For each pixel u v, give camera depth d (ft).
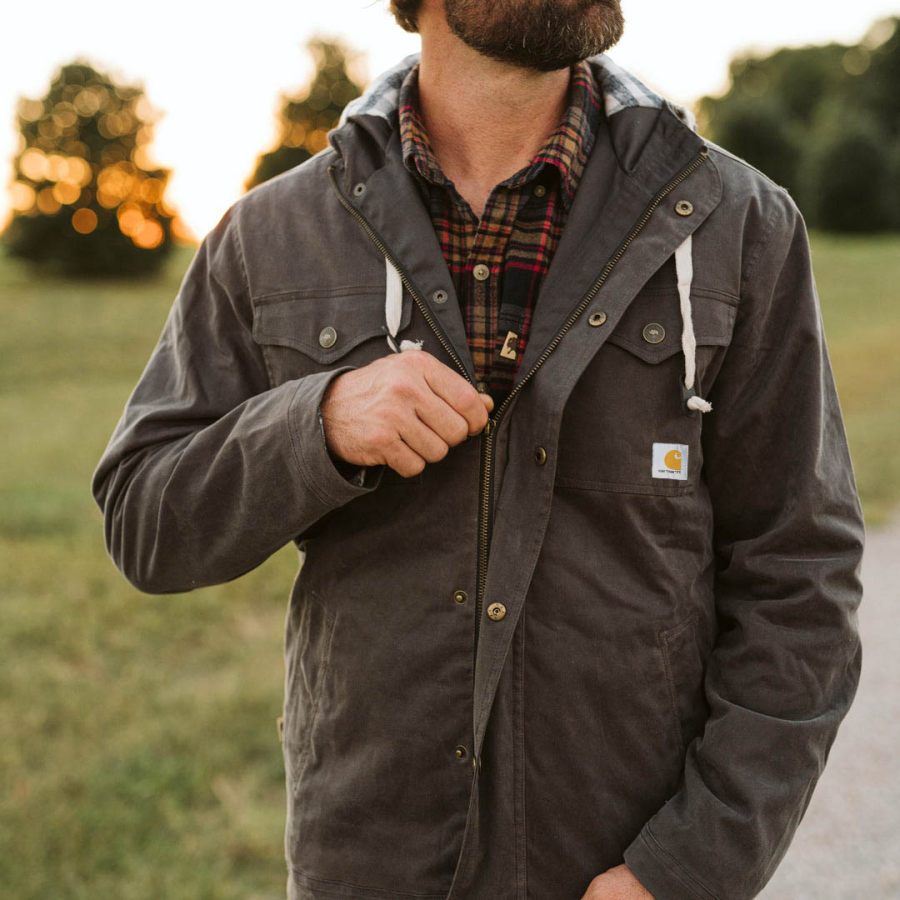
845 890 8.96
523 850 3.88
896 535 19.22
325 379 3.79
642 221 3.92
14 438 38.40
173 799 10.07
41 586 17.57
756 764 3.70
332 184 4.25
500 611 3.78
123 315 96.63
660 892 3.67
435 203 4.17
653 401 3.85
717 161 4.07
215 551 4.05
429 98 4.26
